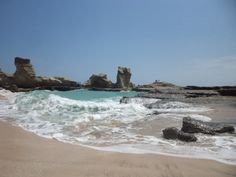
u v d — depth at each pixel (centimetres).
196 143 589
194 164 416
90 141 614
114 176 343
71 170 362
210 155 483
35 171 351
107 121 939
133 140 629
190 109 1355
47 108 1279
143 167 392
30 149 491
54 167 374
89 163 404
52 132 723
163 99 1895
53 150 493
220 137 651
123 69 5291
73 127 809
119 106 1423
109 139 640
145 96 2100
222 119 973
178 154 489
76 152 483
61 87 4228
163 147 551
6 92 2306
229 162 434
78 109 1265
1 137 592
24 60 4319
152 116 1073
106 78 5162
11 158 416
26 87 4281
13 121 913
